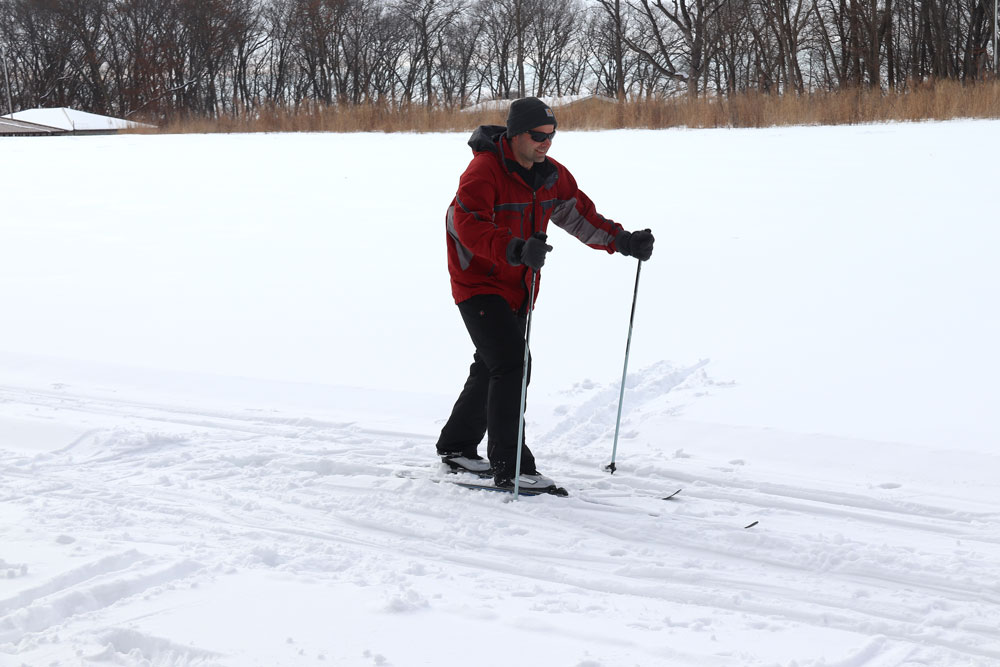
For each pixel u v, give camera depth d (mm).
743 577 3082
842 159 13242
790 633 2688
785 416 4551
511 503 3766
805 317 6133
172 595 2900
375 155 16984
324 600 2873
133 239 10430
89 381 5680
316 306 7281
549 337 6164
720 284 7152
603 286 7367
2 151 20266
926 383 4828
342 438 4641
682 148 15594
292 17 62656
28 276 8766
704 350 5664
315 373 5715
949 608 2818
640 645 2592
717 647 2586
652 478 4023
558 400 5027
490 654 2545
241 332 6664
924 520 3514
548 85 65188
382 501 3814
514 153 3775
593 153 15445
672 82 47188
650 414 4742
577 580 3078
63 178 15688
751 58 47812
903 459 3998
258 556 3238
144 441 4586
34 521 3561
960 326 5664
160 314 7246
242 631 2664
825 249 8008
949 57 40625
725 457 4215
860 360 5250
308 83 63812
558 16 63688
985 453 3959
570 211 4051
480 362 4141
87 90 63844
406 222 10727
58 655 2527
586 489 3930
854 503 3680
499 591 2980
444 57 64500
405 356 5973
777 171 12594
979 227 8336
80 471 4242
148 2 62062
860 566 3123
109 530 3479
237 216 11586
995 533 3367
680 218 9875
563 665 2486
